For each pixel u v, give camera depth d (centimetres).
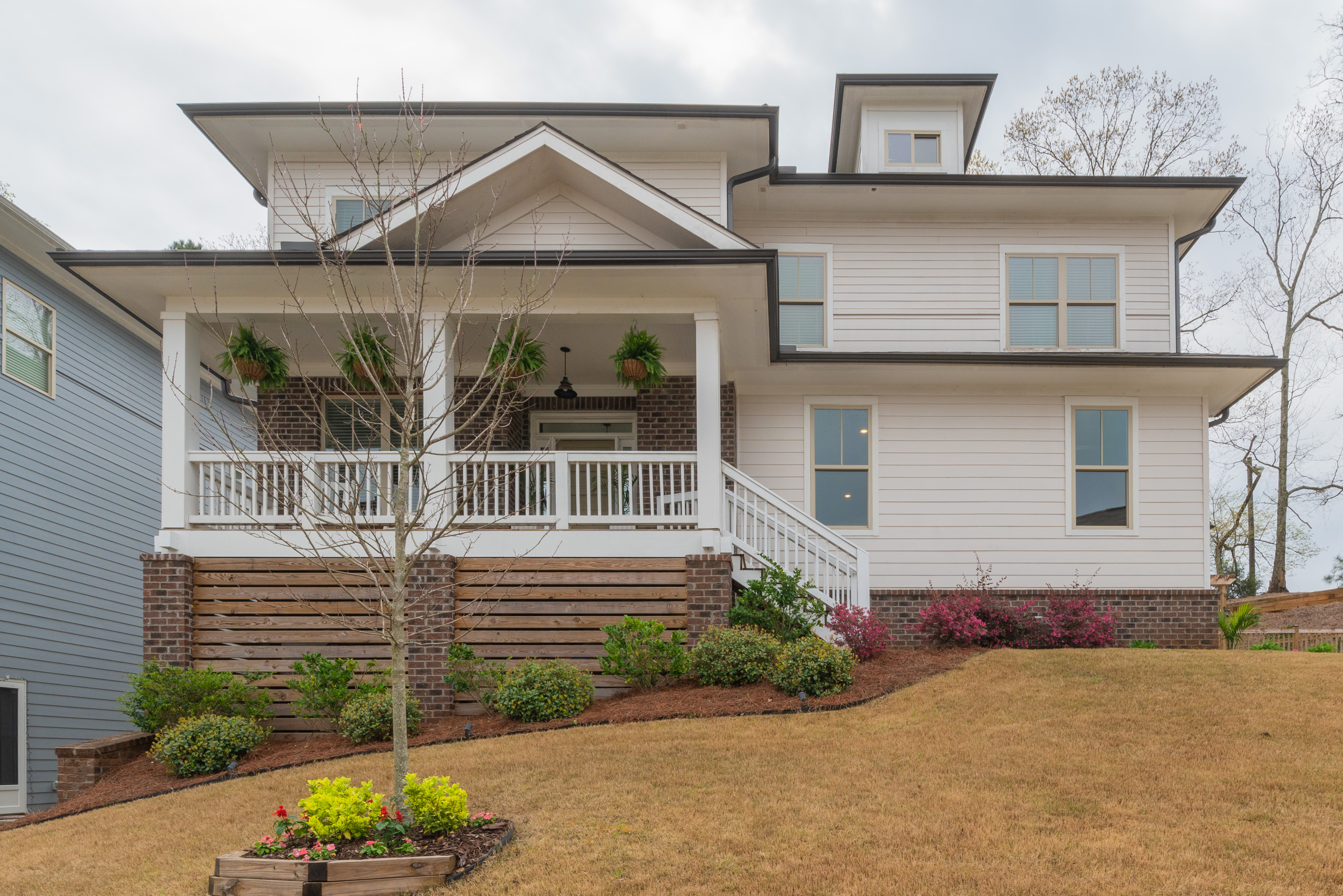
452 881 525
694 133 1396
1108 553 1418
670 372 1433
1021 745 756
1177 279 1518
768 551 1111
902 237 1523
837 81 1617
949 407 1449
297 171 1435
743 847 562
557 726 902
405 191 1397
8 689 1288
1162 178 1425
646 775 712
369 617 1026
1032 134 2889
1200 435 1439
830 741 787
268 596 1027
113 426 1586
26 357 1357
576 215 1159
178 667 989
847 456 1444
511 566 946
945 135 1650
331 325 1176
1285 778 667
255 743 928
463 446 1312
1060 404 1447
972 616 1215
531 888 509
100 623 1526
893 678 991
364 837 565
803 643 973
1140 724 807
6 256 1318
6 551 1291
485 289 1056
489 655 1030
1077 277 1523
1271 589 2819
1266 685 926
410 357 643
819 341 1504
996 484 1432
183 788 842
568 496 1070
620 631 990
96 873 612
